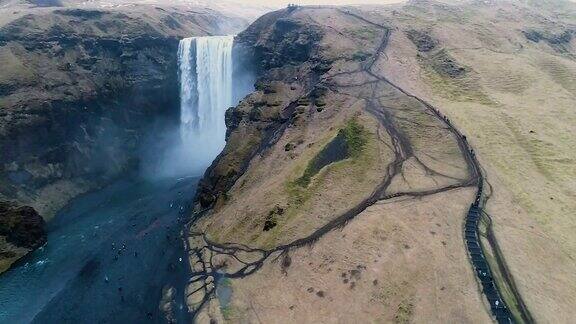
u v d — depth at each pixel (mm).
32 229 77062
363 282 47469
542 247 50281
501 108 79812
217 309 51594
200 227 72375
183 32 138250
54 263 71250
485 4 146375
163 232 75250
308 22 112000
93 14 118688
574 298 43812
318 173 67625
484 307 42344
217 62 118750
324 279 49781
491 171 63719
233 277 56219
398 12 124688
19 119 89750
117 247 73125
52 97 96625
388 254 50062
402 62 96938
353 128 74500
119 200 92000
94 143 100938
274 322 46781
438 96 85562
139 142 109188
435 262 48094
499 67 95188
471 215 55250
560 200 57875
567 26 137625
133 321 54562
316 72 95688
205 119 120812
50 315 58625
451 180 62406
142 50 116938
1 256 71938
